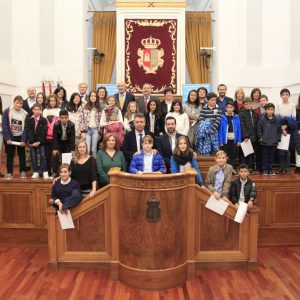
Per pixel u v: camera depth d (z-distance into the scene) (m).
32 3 8.88
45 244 5.29
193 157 4.77
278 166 6.38
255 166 6.24
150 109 5.84
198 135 5.91
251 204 4.43
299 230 5.38
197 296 3.80
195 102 6.37
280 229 5.36
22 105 5.98
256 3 8.87
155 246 3.92
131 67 9.59
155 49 9.57
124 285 4.06
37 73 8.95
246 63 8.95
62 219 4.32
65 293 3.85
